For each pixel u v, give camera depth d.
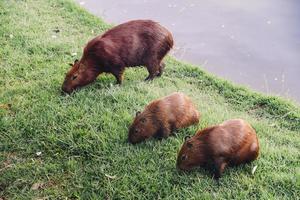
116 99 6.07
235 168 4.90
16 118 5.68
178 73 7.48
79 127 5.50
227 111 6.27
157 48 6.33
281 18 10.04
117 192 4.59
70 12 9.50
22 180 4.79
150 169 4.83
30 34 8.12
